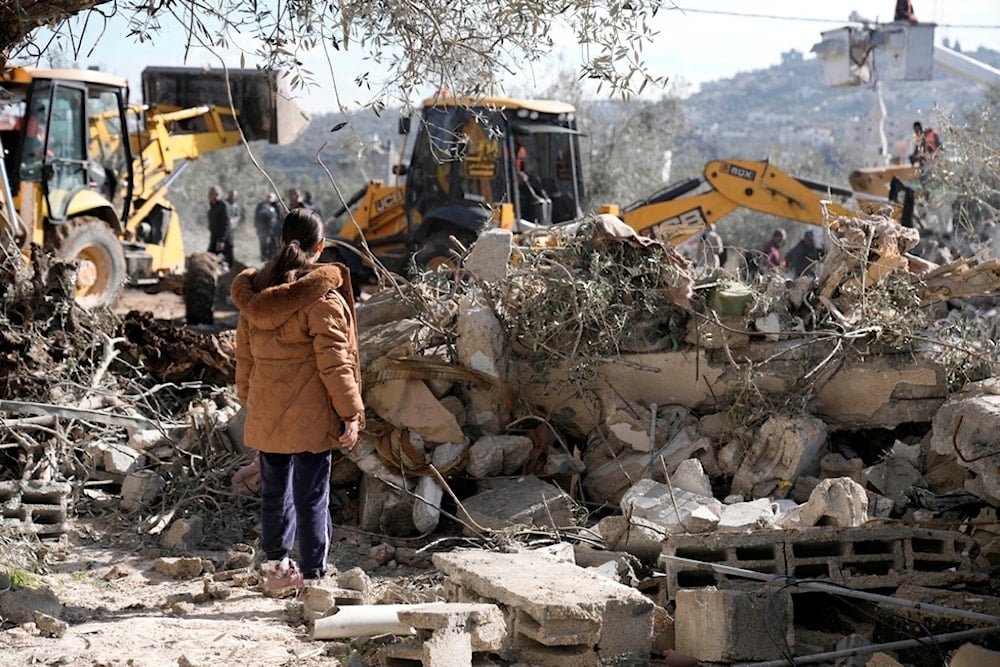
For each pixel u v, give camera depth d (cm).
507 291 699
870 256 689
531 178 1505
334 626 430
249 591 534
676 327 673
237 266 1791
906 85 12350
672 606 484
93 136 1401
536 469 666
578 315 659
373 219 1633
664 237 779
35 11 499
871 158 2462
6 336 704
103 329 815
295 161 5353
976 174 1163
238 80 1616
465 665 407
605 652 418
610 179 2642
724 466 643
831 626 475
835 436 682
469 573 462
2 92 869
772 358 658
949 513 569
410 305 715
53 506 600
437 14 548
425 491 629
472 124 1405
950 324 727
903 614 450
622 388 679
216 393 800
